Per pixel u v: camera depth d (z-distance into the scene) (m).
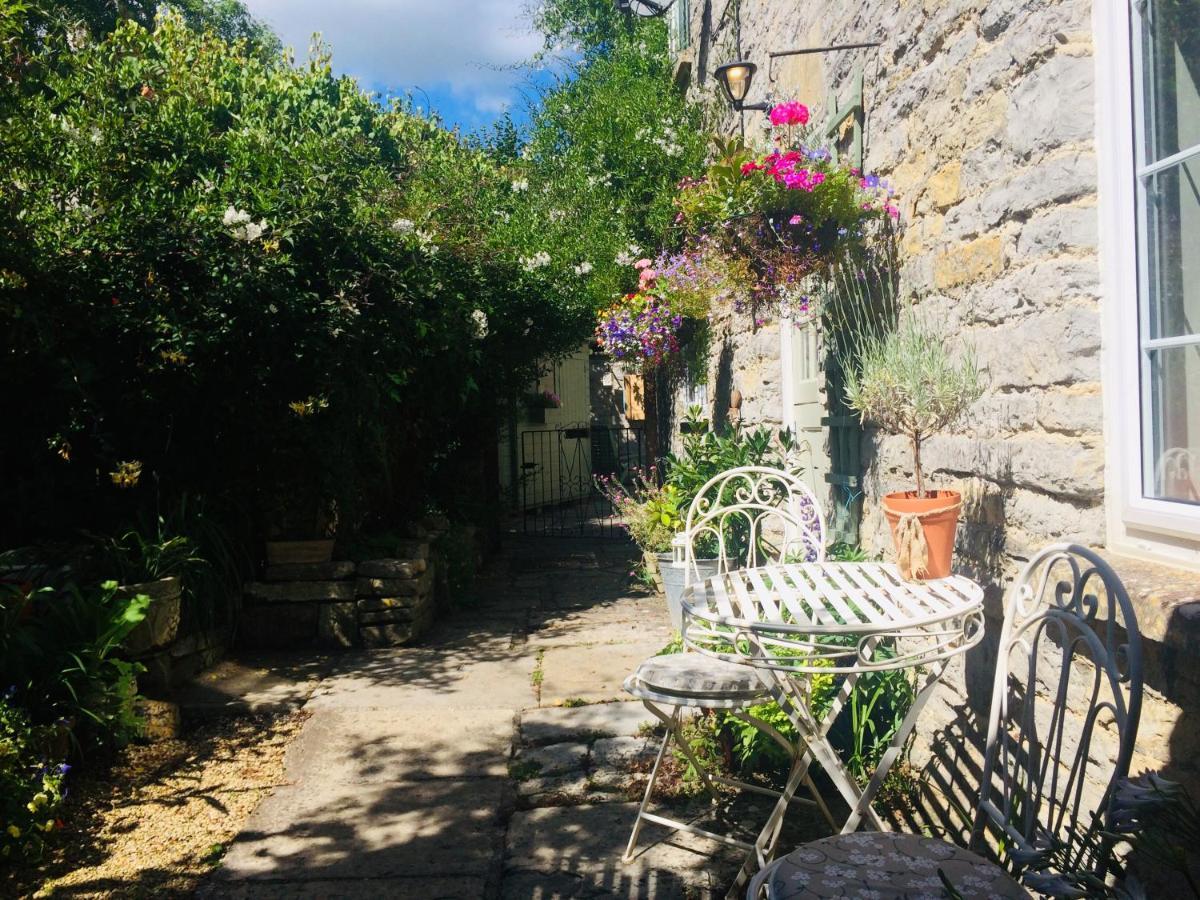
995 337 2.71
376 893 2.62
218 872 2.74
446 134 9.04
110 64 6.07
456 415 7.36
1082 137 2.28
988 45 2.72
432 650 5.12
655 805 3.14
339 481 5.25
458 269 6.69
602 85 10.27
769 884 1.58
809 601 2.38
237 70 7.05
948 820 2.98
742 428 6.65
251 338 4.90
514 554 8.70
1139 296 2.15
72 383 4.45
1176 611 1.74
